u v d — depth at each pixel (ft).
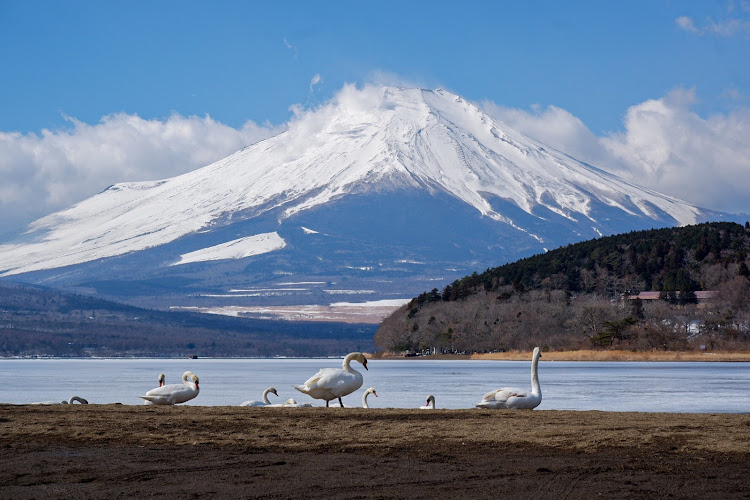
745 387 250.16
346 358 108.06
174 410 96.27
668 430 76.74
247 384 310.86
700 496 50.37
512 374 383.24
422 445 68.80
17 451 65.51
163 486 52.85
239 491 51.47
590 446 68.08
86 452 65.21
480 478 55.62
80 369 561.84
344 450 66.64
